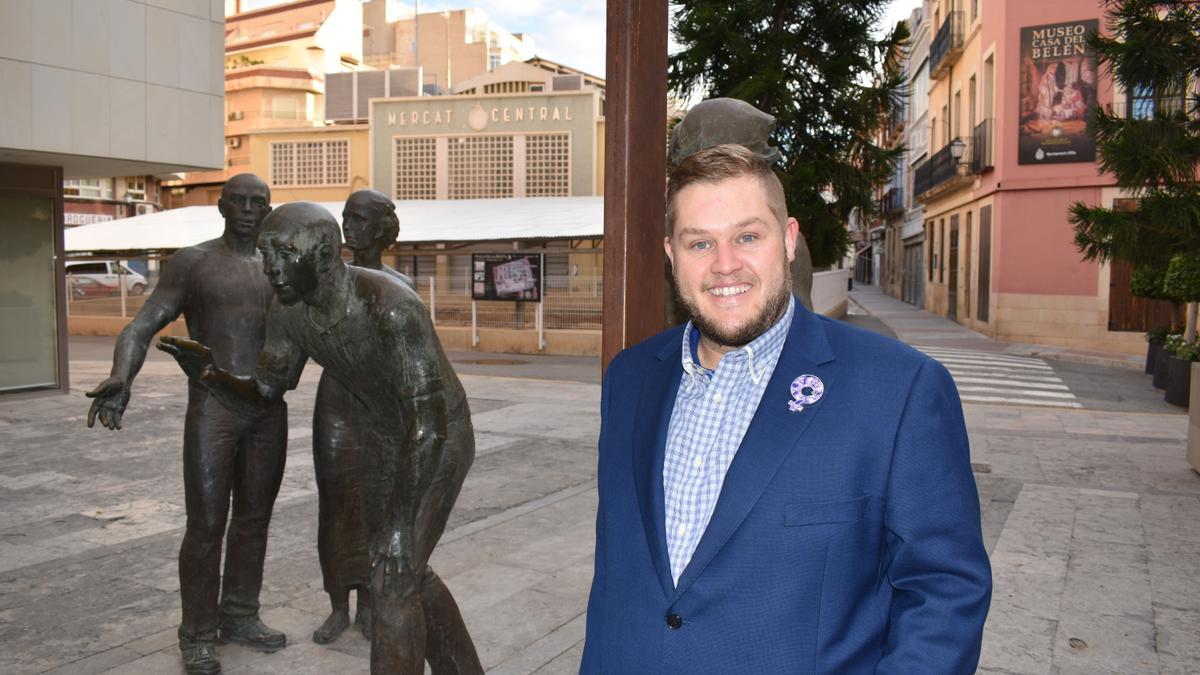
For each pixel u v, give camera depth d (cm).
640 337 250
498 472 729
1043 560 495
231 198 356
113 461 775
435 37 6500
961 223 2480
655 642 154
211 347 360
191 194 4356
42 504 627
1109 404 1153
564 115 2806
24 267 1161
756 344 159
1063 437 902
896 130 3931
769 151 316
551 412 1039
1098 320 1891
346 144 3172
